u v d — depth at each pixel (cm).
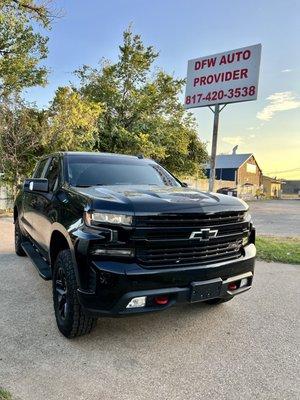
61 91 1552
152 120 2134
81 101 1606
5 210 1421
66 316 347
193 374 300
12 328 376
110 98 2009
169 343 354
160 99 2202
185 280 320
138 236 305
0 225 1108
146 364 314
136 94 2073
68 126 1473
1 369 298
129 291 302
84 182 432
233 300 479
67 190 398
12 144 1412
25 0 1444
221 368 310
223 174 5100
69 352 330
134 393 273
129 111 2088
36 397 264
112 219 307
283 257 718
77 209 341
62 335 362
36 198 512
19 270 596
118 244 305
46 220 441
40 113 1516
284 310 447
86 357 322
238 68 969
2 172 1399
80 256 314
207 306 454
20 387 275
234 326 396
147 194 347
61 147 1464
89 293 309
